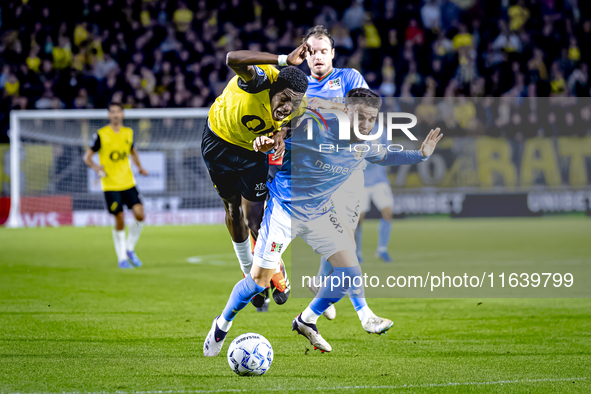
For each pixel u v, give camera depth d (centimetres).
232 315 622
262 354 562
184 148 2439
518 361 612
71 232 2120
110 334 726
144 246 1734
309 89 785
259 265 612
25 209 2347
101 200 2417
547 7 3180
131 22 2998
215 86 2862
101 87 2738
